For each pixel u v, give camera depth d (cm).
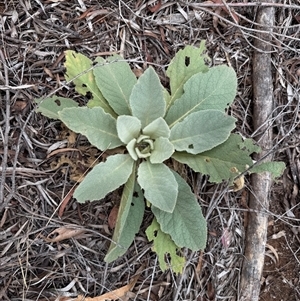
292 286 56
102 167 45
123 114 49
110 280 51
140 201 48
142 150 49
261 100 54
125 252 49
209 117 46
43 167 49
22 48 49
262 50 54
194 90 49
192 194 48
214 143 47
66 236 49
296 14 56
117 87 48
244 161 47
